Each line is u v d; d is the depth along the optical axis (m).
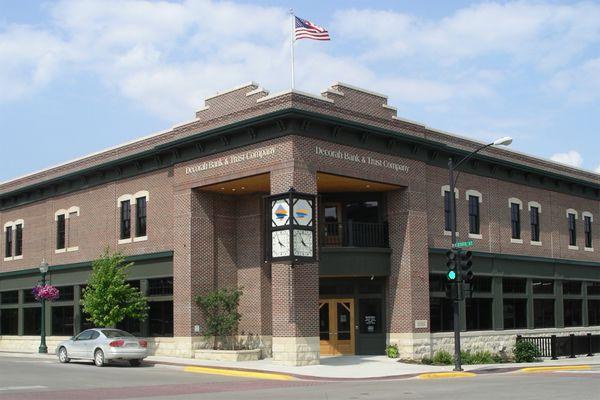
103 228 37.81
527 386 20.69
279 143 28.73
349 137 30.42
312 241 27.91
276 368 26.56
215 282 32.72
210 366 27.33
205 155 31.88
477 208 37.69
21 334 42.94
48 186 41.94
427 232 33.53
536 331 39.72
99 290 32.91
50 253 41.50
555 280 42.19
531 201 41.62
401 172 32.53
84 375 24.11
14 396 17.80
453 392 18.92
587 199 46.81
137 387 20.47
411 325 31.62
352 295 33.16
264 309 32.34
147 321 34.38
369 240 32.66
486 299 37.31
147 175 35.44
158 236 34.31
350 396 17.98
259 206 33.12
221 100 31.95
